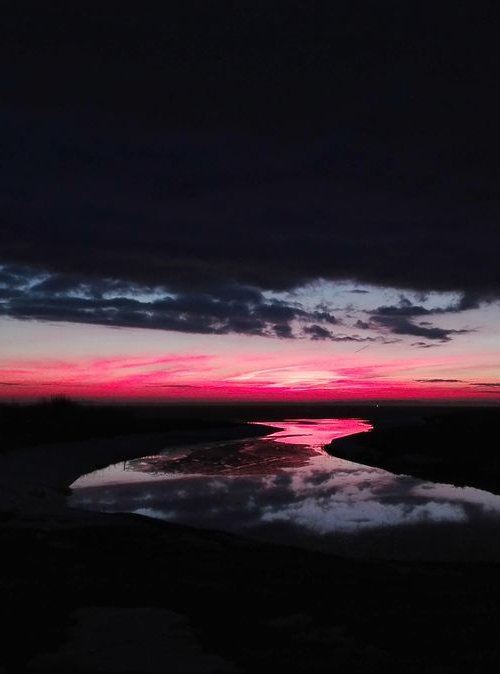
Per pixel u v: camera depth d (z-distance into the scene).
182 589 10.19
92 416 64.38
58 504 21.47
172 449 49.84
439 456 38.38
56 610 8.66
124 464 38.75
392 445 45.84
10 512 18.02
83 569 11.42
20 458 35.00
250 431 75.25
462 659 7.41
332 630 8.28
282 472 34.41
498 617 9.20
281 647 7.52
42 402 60.75
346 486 28.80
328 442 57.53
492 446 39.12
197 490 27.55
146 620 8.11
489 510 22.39
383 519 20.75
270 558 13.09
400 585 11.18
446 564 13.43
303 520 20.58
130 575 11.09
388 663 7.13
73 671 6.30
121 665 6.46
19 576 10.73
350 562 13.26
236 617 8.73
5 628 7.81
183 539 14.80
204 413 160.12
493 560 15.35
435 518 20.89
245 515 21.52
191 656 6.81
